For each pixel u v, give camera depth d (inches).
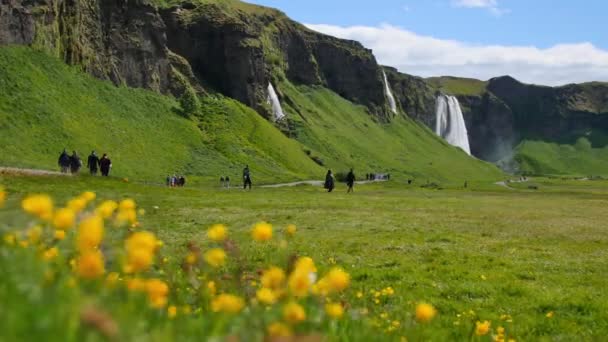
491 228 1336.1
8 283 165.5
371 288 650.2
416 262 852.0
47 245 271.6
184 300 268.7
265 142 7047.2
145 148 4968.0
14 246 261.9
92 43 5585.6
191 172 5118.1
